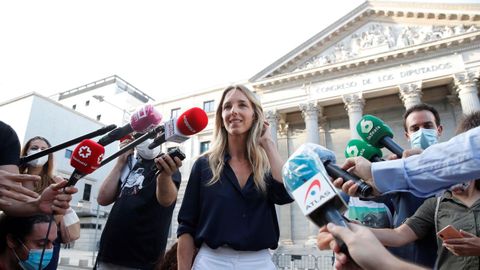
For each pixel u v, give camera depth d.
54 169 3.84
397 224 3.04
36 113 36.88
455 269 2.26
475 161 1.29
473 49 21.44
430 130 3.39
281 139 28.39
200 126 2.64
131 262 3.17
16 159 2.37
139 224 3.25
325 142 26.92
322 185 1.16
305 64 26.67
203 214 2.32
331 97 24.41
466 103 20.41
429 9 23.19
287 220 24.53
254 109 2.71
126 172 3.88
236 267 2.12
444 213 2.43
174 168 2.56
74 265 20.41
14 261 2.54
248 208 2.29
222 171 2.45
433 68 22.00
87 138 2.53
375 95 24.00
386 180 1.47
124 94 52.38
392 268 0.94
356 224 1.11
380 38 24.25
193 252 2.33
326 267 17.97
